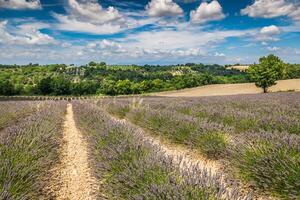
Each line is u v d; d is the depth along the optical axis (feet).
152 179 10.69
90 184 14.69
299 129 20.74
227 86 245.65
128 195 10.44
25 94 263.90
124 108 46.78
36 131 19.02
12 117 41.55
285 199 11.79
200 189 9.19
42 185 12.66
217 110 35.47
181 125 23.76
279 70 173.27
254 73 176.76
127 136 17.51
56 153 19.49
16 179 11.05
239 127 25.75
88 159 18.62
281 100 59.93
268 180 12.34
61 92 261.44
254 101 59.00
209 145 18.98
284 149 13.30
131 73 395.34
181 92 234.99
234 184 9.66
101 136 18.62
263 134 16.12
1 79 285.02
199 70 447.83
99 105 66.85
